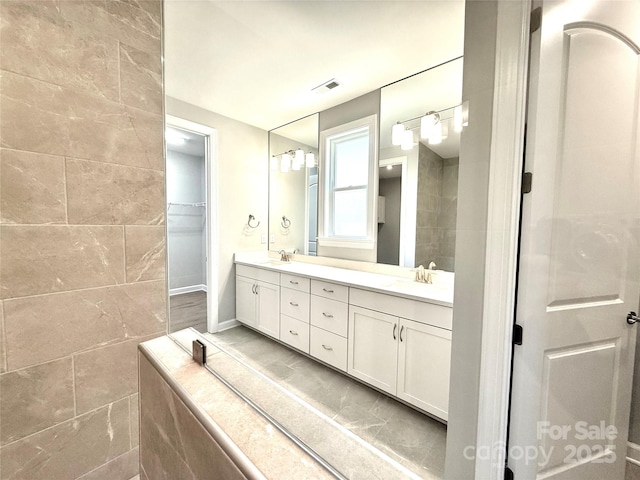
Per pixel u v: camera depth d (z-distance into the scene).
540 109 0.57
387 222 1.50
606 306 0.68
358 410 0.95
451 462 0.64
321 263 2.08
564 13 0.57
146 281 1.26
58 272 1.02
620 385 0.72
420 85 1.20
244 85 1.71
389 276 1.49
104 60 1.09
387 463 0.54
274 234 2.68
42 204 0.97
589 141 0.60
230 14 1.20
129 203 1.19
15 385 0.95
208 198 2.38
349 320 1.32
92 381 1.12
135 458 1.26
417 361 1.01
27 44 0.92
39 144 0.96
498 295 0.61
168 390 0.77
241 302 2.31
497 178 0.58
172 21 1.27
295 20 1.18
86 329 1.10
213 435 0.56
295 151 2.32
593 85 0.60
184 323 1.95
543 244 0.61
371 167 1.59
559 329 0.66
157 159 1.27
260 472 0.46
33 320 0.98
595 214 0.63
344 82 1.53
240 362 0.87
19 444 0.97
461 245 0.63
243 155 2.55
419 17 0.97
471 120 0.60
